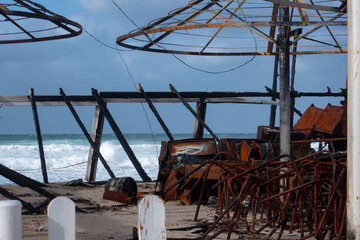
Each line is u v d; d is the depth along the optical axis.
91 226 7.17
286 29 9.46
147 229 2.91
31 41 13.51
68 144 78.38
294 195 6.43
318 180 5.47
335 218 5.39
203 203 10.05
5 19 12.94
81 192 12.51
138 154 56.75
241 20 9.41
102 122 18.62
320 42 12.79
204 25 9.63
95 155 18.28
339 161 5.96
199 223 7.13
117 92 18.30
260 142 12.41
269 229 6.51
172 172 10.98
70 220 2.82
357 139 4.12
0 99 18.31
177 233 6.42
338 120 13.06
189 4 10.72
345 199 5.50
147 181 16.56
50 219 2.78
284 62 9.51
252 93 20.33
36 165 44.41
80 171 34.28
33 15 10.92
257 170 6.54
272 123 22.00
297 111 22.11
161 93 18.78
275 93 20.91
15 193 11.34
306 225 6.63
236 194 6.57
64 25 12.65
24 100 18.45
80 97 18.38
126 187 10.84
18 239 2.60
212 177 9.73
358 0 4.17
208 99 19.39
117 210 9.21
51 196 8.82
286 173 5.91
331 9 8.30
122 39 12.09
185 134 136.50
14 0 10.95
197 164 10.84
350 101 4.20
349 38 4.25
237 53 13.55
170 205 9.94
